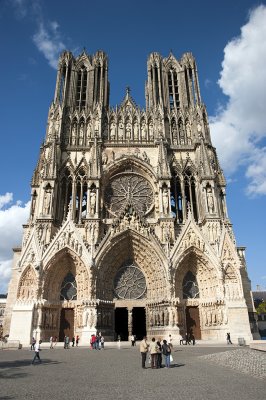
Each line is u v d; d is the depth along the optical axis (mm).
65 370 23031
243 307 50594
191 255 55125
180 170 64562
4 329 54719
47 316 50688
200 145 64500
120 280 55844
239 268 53438
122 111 70188
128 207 57344
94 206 58344
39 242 54000
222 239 55094
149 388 16203
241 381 18125
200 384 17281
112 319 52844
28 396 14367
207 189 60344
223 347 41188
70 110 70375
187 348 40906
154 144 66375
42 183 59562
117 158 64562
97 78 75062
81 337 48562
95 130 66125
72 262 54625
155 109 69250
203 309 53125
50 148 63000
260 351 29766
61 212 60719
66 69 74938
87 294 51250
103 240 54406
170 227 57000
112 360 29484
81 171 64062
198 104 70562
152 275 54844
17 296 50656
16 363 27625
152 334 51656
